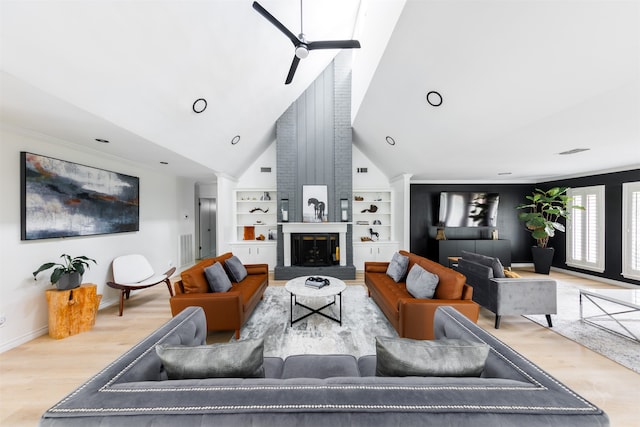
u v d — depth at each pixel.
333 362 1.48
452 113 2.78
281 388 0.82
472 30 1.76
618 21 1.35
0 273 2.31
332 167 5.26
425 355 1.04
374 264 3.87
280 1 2.42
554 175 5.33
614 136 2.73
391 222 5.86
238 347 1.05
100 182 3.35
